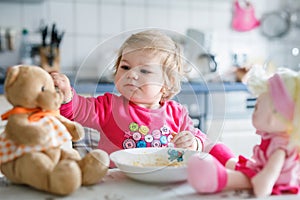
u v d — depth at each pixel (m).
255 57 2.41
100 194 0.58
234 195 0.57
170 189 0.60
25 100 0.59
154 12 2.43
